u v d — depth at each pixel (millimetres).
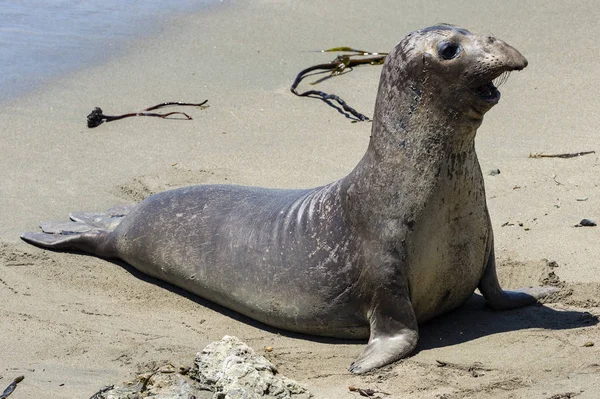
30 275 24984
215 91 36281
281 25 42281
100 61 39312
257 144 32031
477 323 21047
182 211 24578
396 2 43688
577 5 41531
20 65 38750
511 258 23938
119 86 36906
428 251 19953
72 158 31547
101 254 26453
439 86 19406
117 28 43125
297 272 21297
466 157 19812
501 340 19922
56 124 33844
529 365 18578
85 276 25188
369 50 38844
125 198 29078
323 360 19922
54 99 35812
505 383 17906
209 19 43656
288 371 19234
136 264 25516
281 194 23578
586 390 17391
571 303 21656
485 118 32719
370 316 20406
